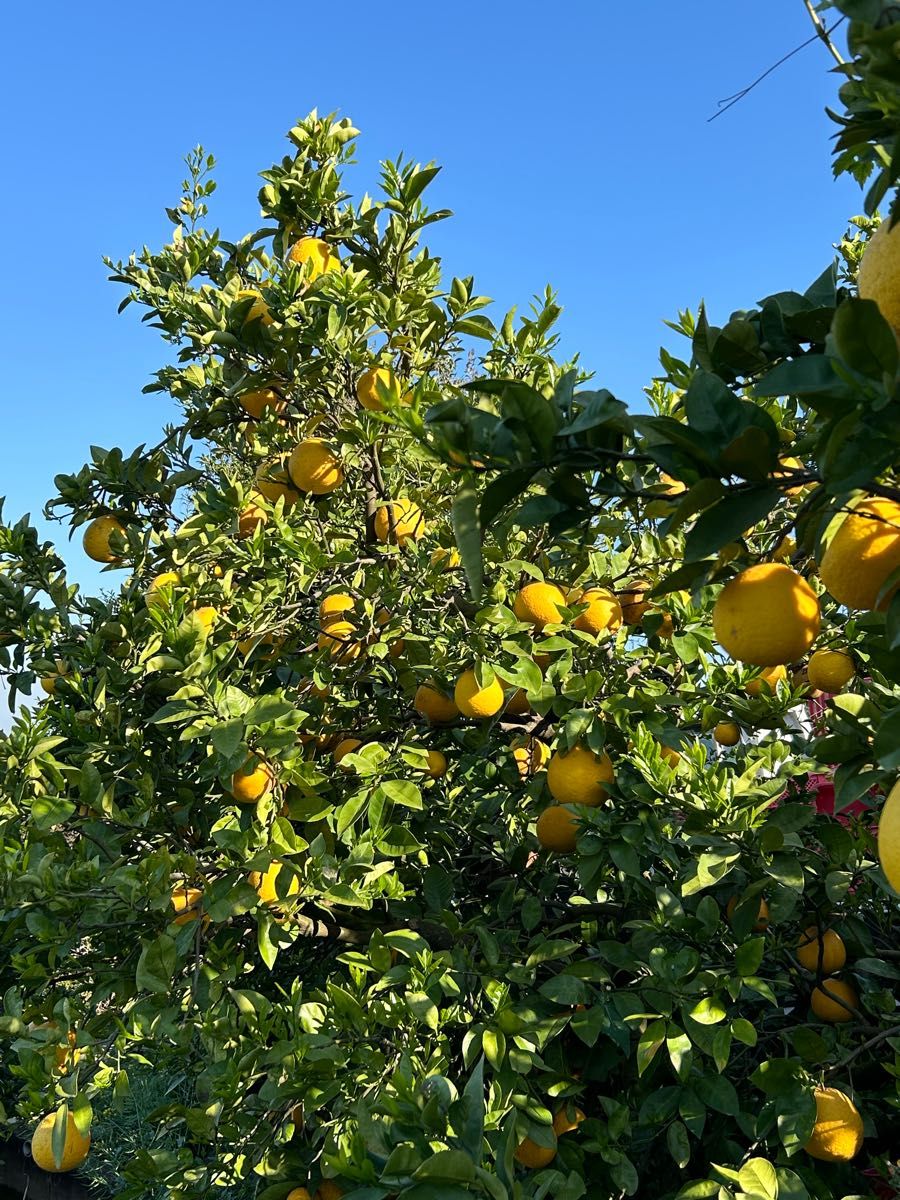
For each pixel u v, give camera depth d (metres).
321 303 1.82
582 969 1.32
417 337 1.95
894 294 0.70
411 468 1.99
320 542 1.91
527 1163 1.30
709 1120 1.42
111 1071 1.24
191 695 1.25
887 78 0.63
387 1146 0.85
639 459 0.81
